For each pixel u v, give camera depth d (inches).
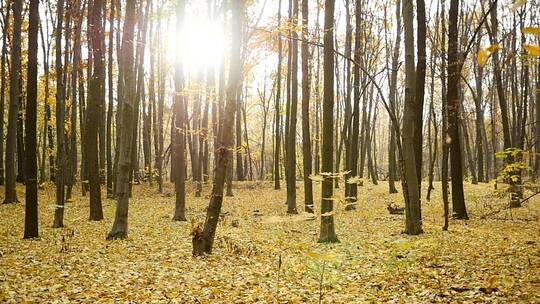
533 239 428.8
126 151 497.0
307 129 719.1
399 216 684.7
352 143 792.9
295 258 390.9
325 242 463.5
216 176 407.2
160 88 1213.7
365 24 895.1
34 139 478.3
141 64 943.0
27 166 482.9
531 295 247.9
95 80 658.8
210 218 405.1
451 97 546.9
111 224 617.3
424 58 550.0
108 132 992.9
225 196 1010.7
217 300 273.9
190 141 1135.0
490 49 85.5
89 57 813.2
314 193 1042.7
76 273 331.6
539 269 303.6
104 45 917.2
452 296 261.1
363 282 309.6
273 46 730.2
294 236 522.9
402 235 490.6
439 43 766.5
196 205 872.3
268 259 390.6
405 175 500.7
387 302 260.4
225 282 315.3
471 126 2007.9
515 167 407.8
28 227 487.2
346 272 337.7
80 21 666.8
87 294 277.7
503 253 365.4
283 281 318.3
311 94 1261.1
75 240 480.1
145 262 373.4
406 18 499.5
